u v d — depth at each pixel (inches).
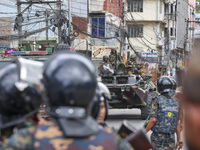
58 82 130.1
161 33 3531.0
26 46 1157.7
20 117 170.7
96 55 2281.0
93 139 125.0
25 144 125.0
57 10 1563.7
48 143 124.0
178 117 402.0
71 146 122.8
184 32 4136.3
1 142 166.6
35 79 163.8
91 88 133.0
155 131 386.9
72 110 129.2
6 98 165.5
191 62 79.0
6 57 831.1
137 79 1136.2
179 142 407.8
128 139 180.5
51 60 140.3
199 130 77.5
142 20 3376.0
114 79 1096.8
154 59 3095.5
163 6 3479.3
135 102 1093.1
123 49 2171.5
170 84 384.8
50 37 2048.5
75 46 2226.9
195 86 77.7
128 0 3393.2
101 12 2546.8
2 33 1812.3
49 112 133.7
